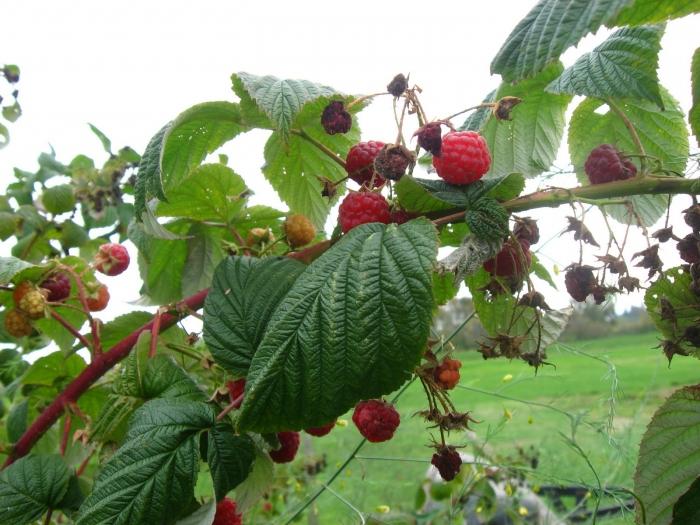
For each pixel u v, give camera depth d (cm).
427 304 17
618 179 22
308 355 17
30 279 26
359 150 22
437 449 21
